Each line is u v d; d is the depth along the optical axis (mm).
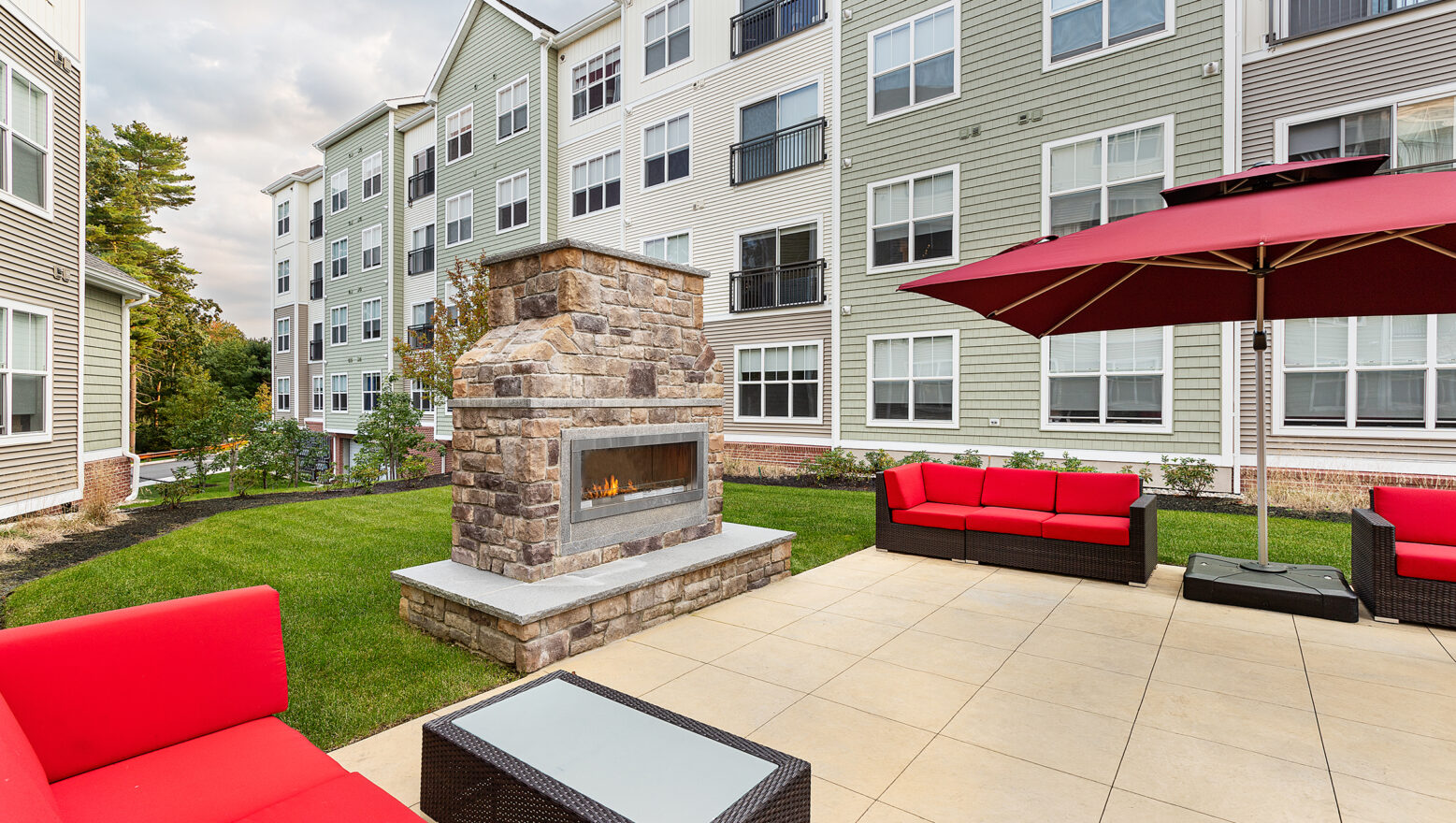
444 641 4047
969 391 11023
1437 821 2293
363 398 22953
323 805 1754
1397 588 4312
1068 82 10086
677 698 3293
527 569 4094
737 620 4457
